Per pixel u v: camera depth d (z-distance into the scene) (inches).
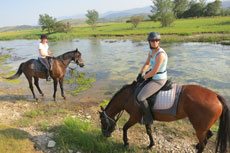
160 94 123.8
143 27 1993.1
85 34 1673.2
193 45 744.3
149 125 144.3
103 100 268.8
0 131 156.4
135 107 135.2
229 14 2859.3
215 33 1003.9
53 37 1573.6
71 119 178.4
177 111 120.9
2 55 837.8
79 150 144.0
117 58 605.3
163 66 120.9
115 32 1635.1
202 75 365.1
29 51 950.4
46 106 253.0
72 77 410.3
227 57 504.7
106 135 155.4
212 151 148.9
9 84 369.7
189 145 156.5
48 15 2281.0
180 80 342.0
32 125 190.2
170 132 177.3
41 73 266.4
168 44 813.2
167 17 1812.3
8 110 233.9
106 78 388.2
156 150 150.1
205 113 111.0
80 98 282.4
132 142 161.5
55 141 154.0
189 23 1935.3
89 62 569.3
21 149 136.0
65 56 278.1
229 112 110.4
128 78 379.9
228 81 321.4
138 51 713.0
